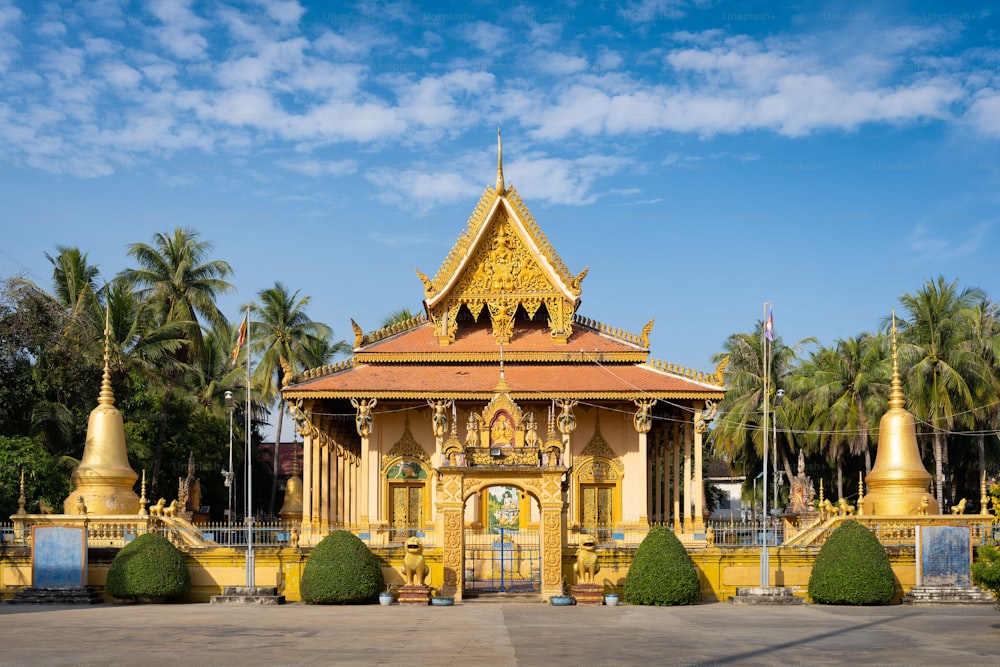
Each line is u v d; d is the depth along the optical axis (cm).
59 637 2302
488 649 2058
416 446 4488
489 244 4678
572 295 4572
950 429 6047
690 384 4250
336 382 4303
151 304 6512
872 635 2327
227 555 3434
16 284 4856
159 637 2295
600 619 2727
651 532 3316
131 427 5616
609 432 4462
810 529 3697
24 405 5016
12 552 3406
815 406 6656
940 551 3294
